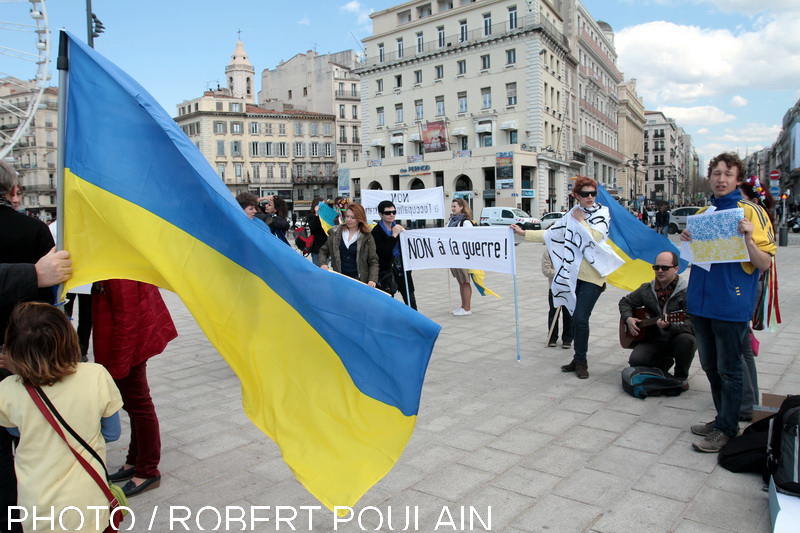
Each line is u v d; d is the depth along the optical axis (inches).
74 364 93.1
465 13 1936.5
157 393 218.1
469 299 363.9
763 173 5036.9
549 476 141.0
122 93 109.4
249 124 2827.3
